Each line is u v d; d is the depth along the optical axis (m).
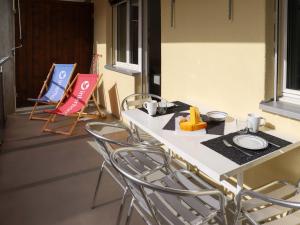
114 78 5.41
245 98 2.51
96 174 3.17
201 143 1.95
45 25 6.08
